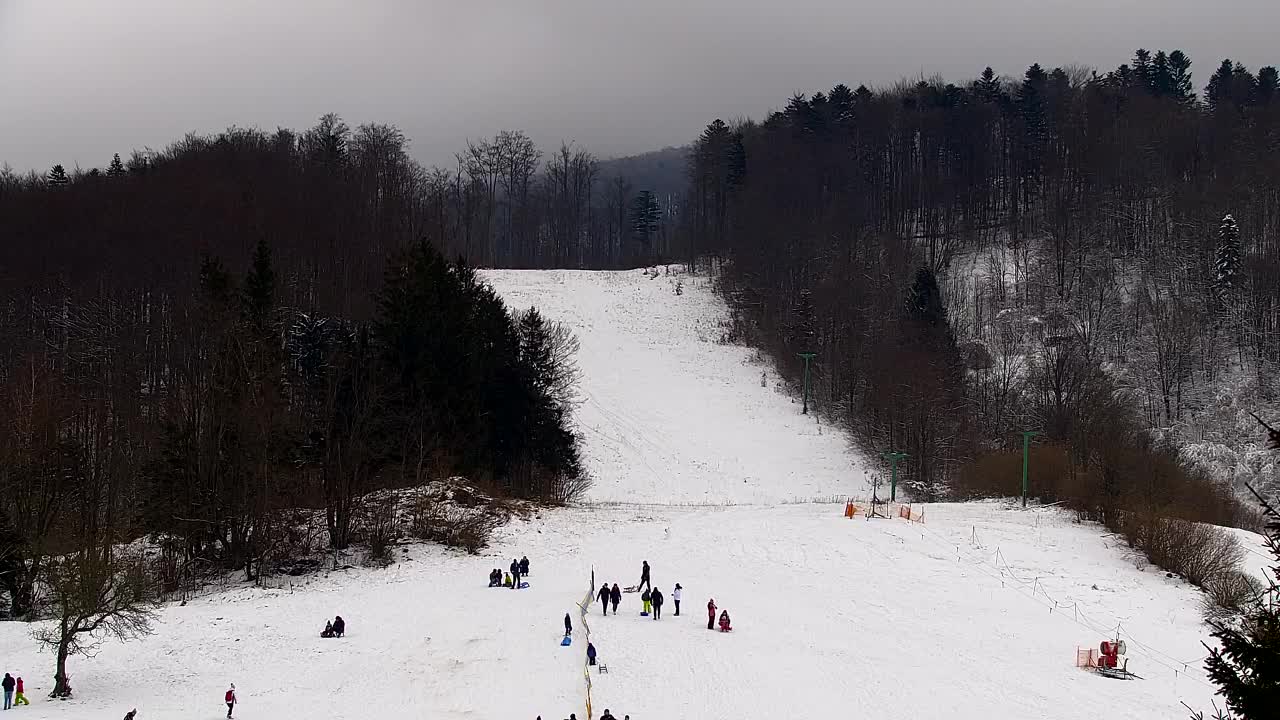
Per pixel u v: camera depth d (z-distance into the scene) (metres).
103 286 90.19
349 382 59.12
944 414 89.31
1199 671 39.28
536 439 72.31
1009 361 102.12
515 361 72.81
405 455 60.34
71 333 85.88
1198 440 90.75
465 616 42.28
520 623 41.25
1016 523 64.44
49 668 35.91
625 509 69.31
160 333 83.06
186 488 50.28
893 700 34.31
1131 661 40.50
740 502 79.00
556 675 35.09
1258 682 15.72
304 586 48.38
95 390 70.94
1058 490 72.25
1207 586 51.34
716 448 91.50
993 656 40.44
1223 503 69.12
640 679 35.09
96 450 60.50
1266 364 100.06
